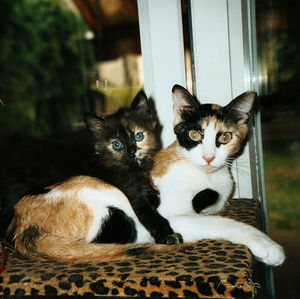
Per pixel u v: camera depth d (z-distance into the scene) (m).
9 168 0.72
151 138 0.76
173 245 0.63
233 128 0.73
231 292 0.55
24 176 0.71
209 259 0.59
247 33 0.78
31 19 1.09
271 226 0.81
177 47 0.77
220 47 0.77
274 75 0.81
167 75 0.78
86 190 0.68
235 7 0.77
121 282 0.56
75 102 1.03
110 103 1.00
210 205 0.71
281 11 0.81
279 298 0.74
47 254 0.63
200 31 0.77
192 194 0.71
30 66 1.08
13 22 1.10
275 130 0.82
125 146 0.73
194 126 0.73
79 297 0.57
